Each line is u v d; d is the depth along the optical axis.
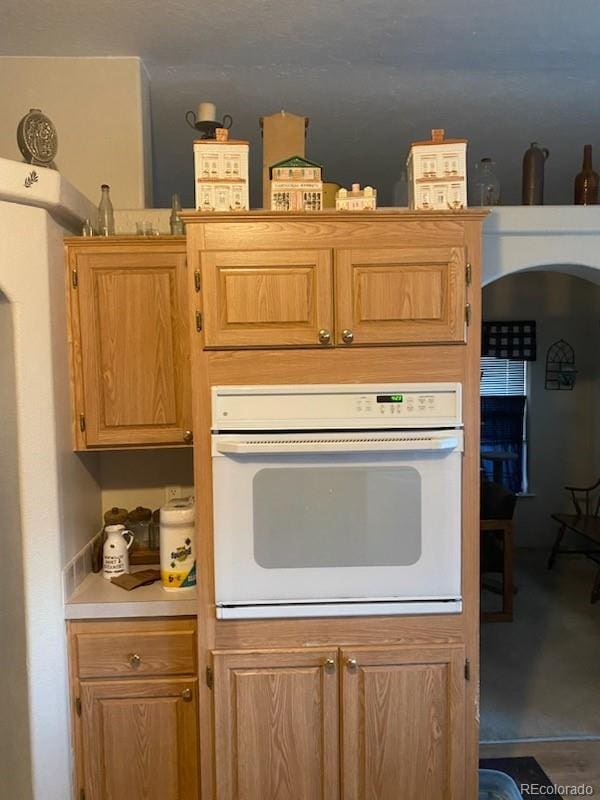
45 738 1.72
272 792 1.71
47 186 1.69
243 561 1.68
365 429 1.67
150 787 1.85
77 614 1.82
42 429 1.73
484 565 4.35
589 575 4.72
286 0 1.90
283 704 1.70
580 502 5.50
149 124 2.47
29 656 1.69
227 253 1.64
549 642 3.50
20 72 2.24
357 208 1.69
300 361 1.67
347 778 1.71
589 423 5.52
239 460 1.66
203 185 1.66
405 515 1.68
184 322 1.95
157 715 1.84
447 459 1.67
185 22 2.02
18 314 1.65
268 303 1.65
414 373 1.68
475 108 2.77
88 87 2.25
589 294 5.45
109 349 1.94
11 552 1.71
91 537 2.13
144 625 1.84
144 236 1.92
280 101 2.66
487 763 2.35
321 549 1.68
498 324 5.43
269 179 1.84
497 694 2.90
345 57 2.29
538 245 2.20
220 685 1.69
